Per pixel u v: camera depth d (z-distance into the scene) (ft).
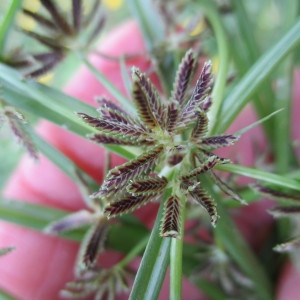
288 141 0.22
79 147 0.27
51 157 0.19
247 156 0.29
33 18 0.17
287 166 0.22
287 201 0.15
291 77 0.21
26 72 0.17
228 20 0.25
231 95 0.16
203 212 0.20
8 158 0.37
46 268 0.27
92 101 0.28
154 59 0.20
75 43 0.18
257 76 0.16
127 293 0.27
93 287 0.17
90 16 0.18
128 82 0.16
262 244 0.28
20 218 0.20
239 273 0.21
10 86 0.16
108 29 0.40
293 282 0.24
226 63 0.16
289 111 0.22
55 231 0.17
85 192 0.18
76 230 0.20
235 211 0.26
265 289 0.22
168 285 0.29
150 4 0.23
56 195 0.28
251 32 0.23
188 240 0.27
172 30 0.21
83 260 0.16
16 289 0.27
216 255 0.21
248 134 0.29
